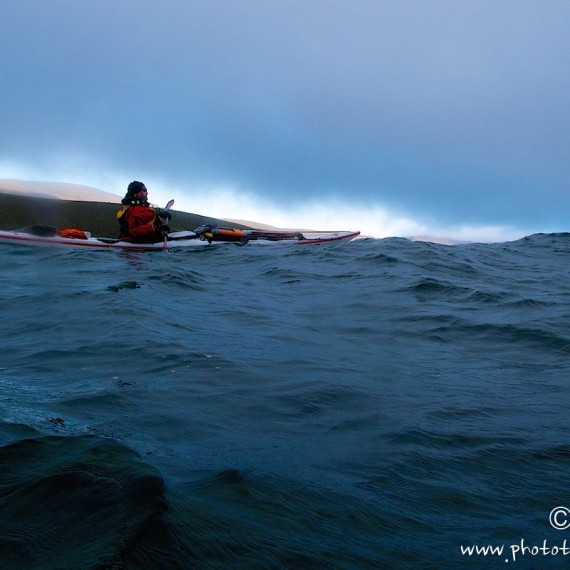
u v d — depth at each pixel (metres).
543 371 3.84
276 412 2.86
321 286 7.28
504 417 2.94
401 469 2.29
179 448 2.30
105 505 1.50
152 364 3.56
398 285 7.25
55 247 10.88
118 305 5.31
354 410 2.95
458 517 1.98
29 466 1.79
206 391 3.10
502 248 12.40
